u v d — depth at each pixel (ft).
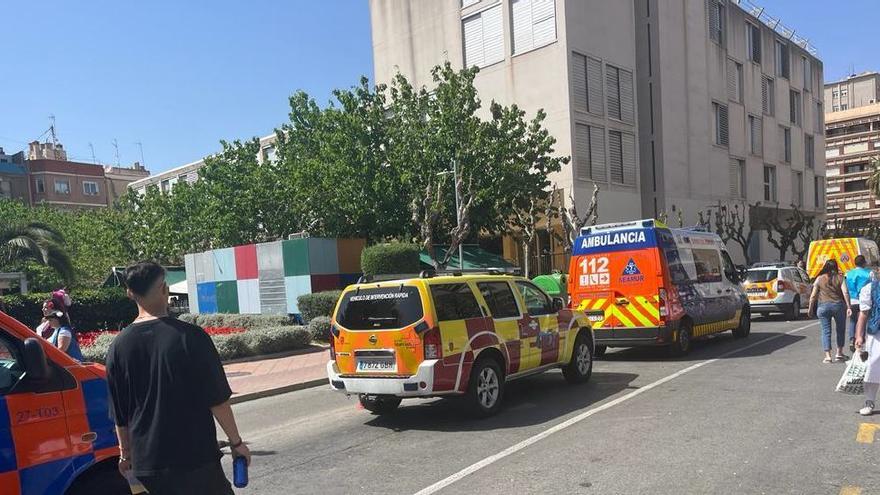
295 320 70.44
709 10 130.00
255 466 21.08
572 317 32.24
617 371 35.70
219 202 95.25
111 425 12.32
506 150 83.20
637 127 111.04
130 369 9.84
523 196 85.20
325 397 34.68
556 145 98.37
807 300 66.90
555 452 20.18
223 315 71.46
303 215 91.20
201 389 9.91
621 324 39.06
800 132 168.45
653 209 113.60
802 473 16.98
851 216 276.41
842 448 18.92
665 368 35.55
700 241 44.32
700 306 41.83
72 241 127.65
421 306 24.45
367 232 85.40
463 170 79.82
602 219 101.91
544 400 28.68
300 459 21.63
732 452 19.04
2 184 209.36
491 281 28.04
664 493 16.06
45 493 11.21
